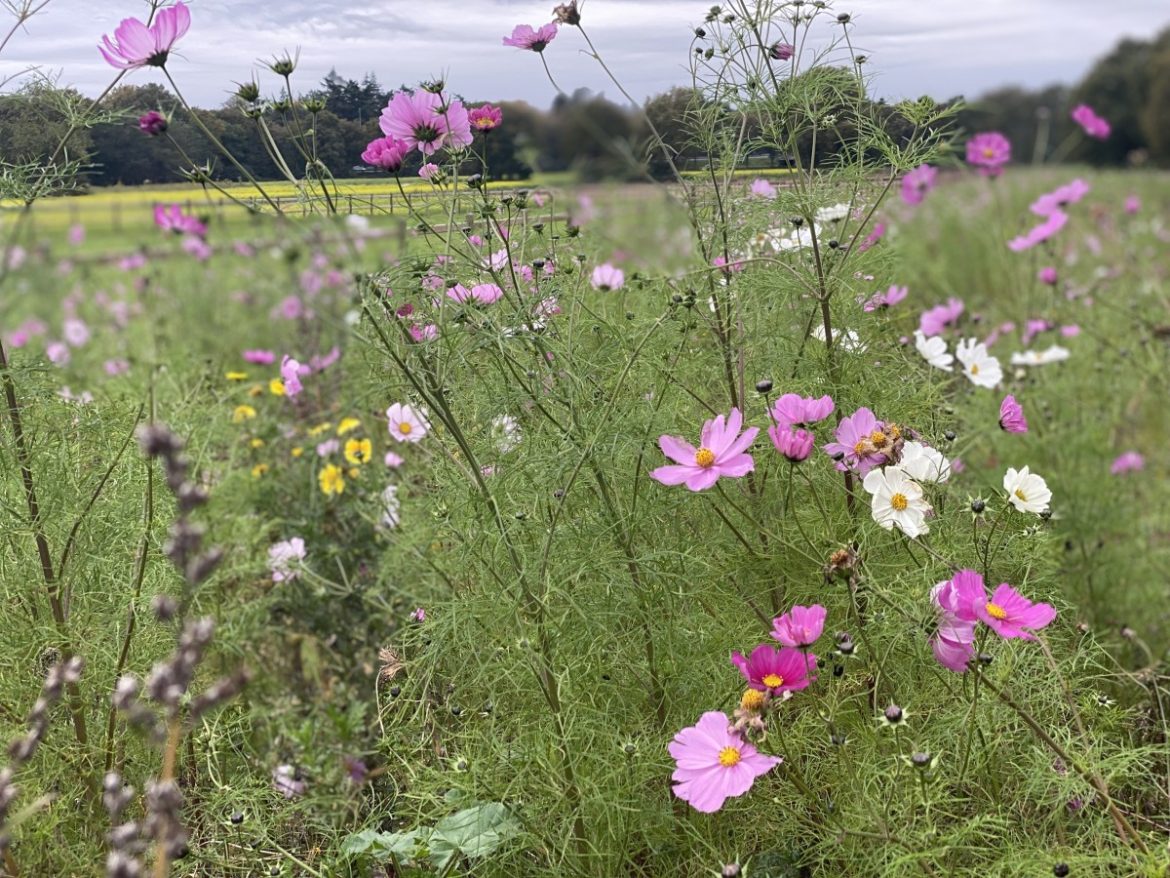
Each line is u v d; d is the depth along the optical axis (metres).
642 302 1.08
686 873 0.83
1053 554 1.24
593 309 1.06
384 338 0.75
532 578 0.80
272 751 1.14
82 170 1.04
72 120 0.94
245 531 1.32
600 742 0.83
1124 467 1.72
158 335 2.20
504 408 0.87
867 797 0.72
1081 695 0.90
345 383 1.46
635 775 0.79
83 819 0.87
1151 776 0.89
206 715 0.95
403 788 1.00
